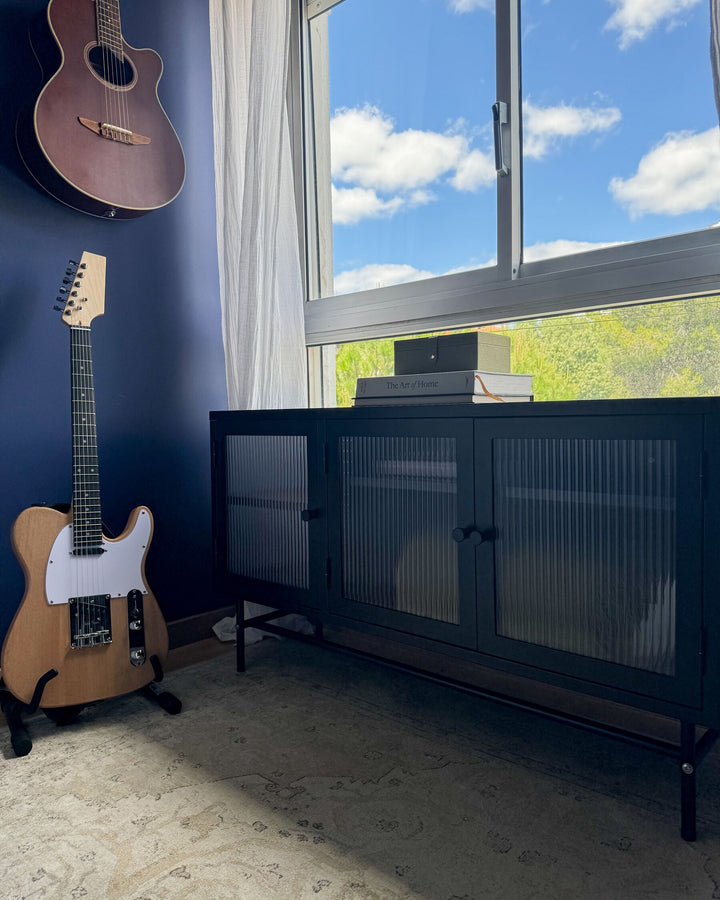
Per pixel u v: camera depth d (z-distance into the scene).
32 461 1.75
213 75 2.04
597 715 1.54
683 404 1.00
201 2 2.08
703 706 1.02
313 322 2.18
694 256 1.38
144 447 1.99
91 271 1.62
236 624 1.97
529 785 1.26
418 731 1.49
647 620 1.08
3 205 1.68
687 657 1.03
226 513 1.83
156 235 1.99
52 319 1.78
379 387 1.49
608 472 1.10
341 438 1.51
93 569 1.58
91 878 1.02
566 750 1.39
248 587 1.77
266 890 0.99
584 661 1.15
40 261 1.75
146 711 1.62
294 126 2.18
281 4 1.90
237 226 2.01
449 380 1.38
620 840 1.09
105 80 1.73
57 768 1.35
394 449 1.41
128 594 1.62
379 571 1.46
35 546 1.51
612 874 1.01
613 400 1.08
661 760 1.35
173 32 2.01
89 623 1.57
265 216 1.93
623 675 1.11
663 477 1.04
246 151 1.94
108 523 1.92
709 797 1.21
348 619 1.53
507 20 1.64
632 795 1.22
